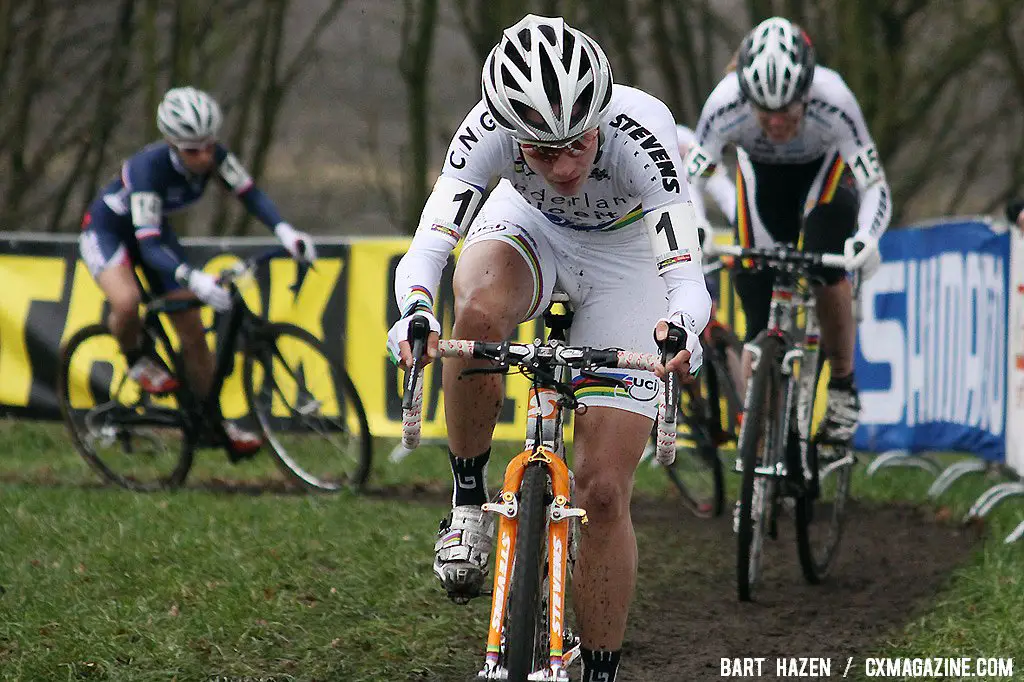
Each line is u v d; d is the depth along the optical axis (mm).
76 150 32531
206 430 18078
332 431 18156
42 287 21938
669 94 30844
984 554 13711
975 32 27984
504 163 9070
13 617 11047
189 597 11852
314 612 11680
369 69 34406
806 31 29359
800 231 15758
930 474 19484
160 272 18047
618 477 8836
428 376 21203
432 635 11227
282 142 35969
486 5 30406
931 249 19141
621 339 9586
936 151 30547
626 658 11086
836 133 14336
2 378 21891
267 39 31422
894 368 19938
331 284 21484
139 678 9805
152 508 15594
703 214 14727
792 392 13508
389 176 37125
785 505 14047
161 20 31328
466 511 9711
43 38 31188
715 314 17234
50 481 18812
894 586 13484
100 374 19641
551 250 9805
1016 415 16844
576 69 7961
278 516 15352
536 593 7820
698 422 17094
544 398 8555
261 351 18016
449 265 20891
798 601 13000
